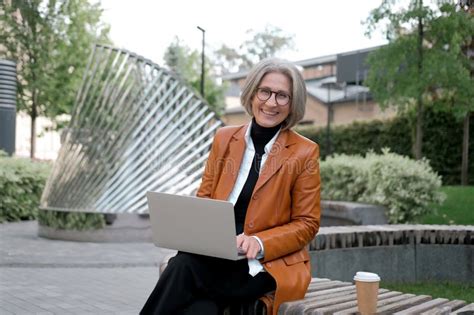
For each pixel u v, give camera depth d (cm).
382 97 1442
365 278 257
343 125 2109
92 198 916
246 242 265
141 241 890
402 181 951
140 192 908
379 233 555
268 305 271
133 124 922
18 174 1227
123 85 931
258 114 290
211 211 256
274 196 279
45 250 798
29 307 487
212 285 270
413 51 1368
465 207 1093
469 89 1323
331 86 3412
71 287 574
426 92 1458
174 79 949
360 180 1039
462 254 577
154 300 264
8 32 1850
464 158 1585
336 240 526
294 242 277
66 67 1897
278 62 290
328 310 256
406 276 568
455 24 1242
